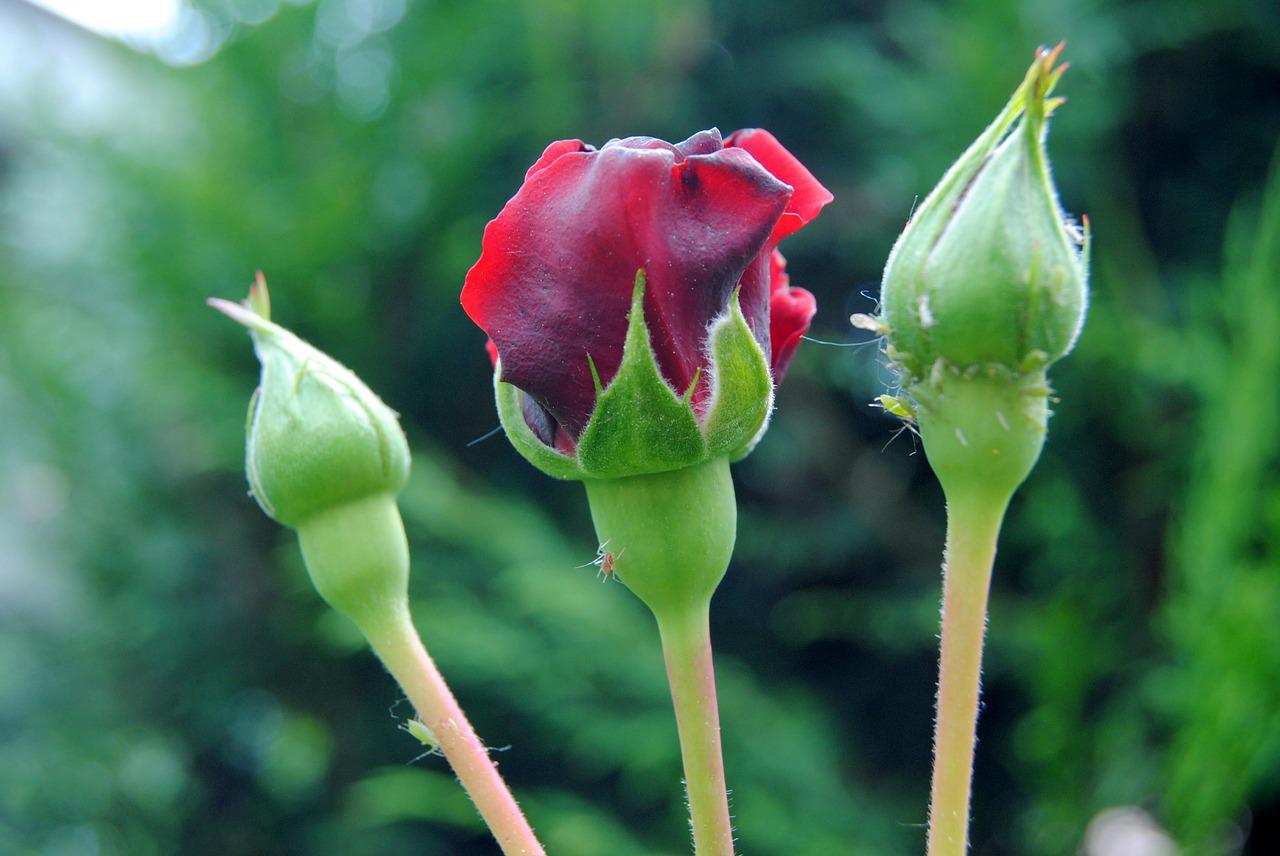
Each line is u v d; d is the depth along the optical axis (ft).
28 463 11.89
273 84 11.64
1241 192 10.73
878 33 11.64
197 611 12.09
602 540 1.93
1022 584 10.69
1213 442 8.36
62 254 11.83
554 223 1.81
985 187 1.72
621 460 1.86
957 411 1.74
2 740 11.90
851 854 9.00
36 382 11.46
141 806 12.00
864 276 11.28
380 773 11.28
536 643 9.61
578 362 1.83
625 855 8.90
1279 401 7.86
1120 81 10.33
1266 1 10.34
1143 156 11.22
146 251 11.09
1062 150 9.91
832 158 11.66
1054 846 9.71
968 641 1.80
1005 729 11.12
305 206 11.05
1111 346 9.32
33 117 11.36
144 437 11.91
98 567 12.15
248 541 12.20
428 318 11.68
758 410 1.87
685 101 11.78
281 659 12.08
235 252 11.02
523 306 1.84
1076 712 9.57
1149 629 9.75
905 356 1.79
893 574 11.41
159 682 12.27
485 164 11.62
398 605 2.12
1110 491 9.92
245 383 11.40
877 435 11.50
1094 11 10.02
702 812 1.90
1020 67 9.60
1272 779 8.54
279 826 12.26
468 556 10.42
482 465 11.78
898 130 10.62
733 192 1.80
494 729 10.62
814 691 11.30
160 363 11.19
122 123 11.55
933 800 1.82
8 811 11.43
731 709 9.53
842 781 10.14
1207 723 7.95
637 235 1.78
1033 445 1.75
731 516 1.93
